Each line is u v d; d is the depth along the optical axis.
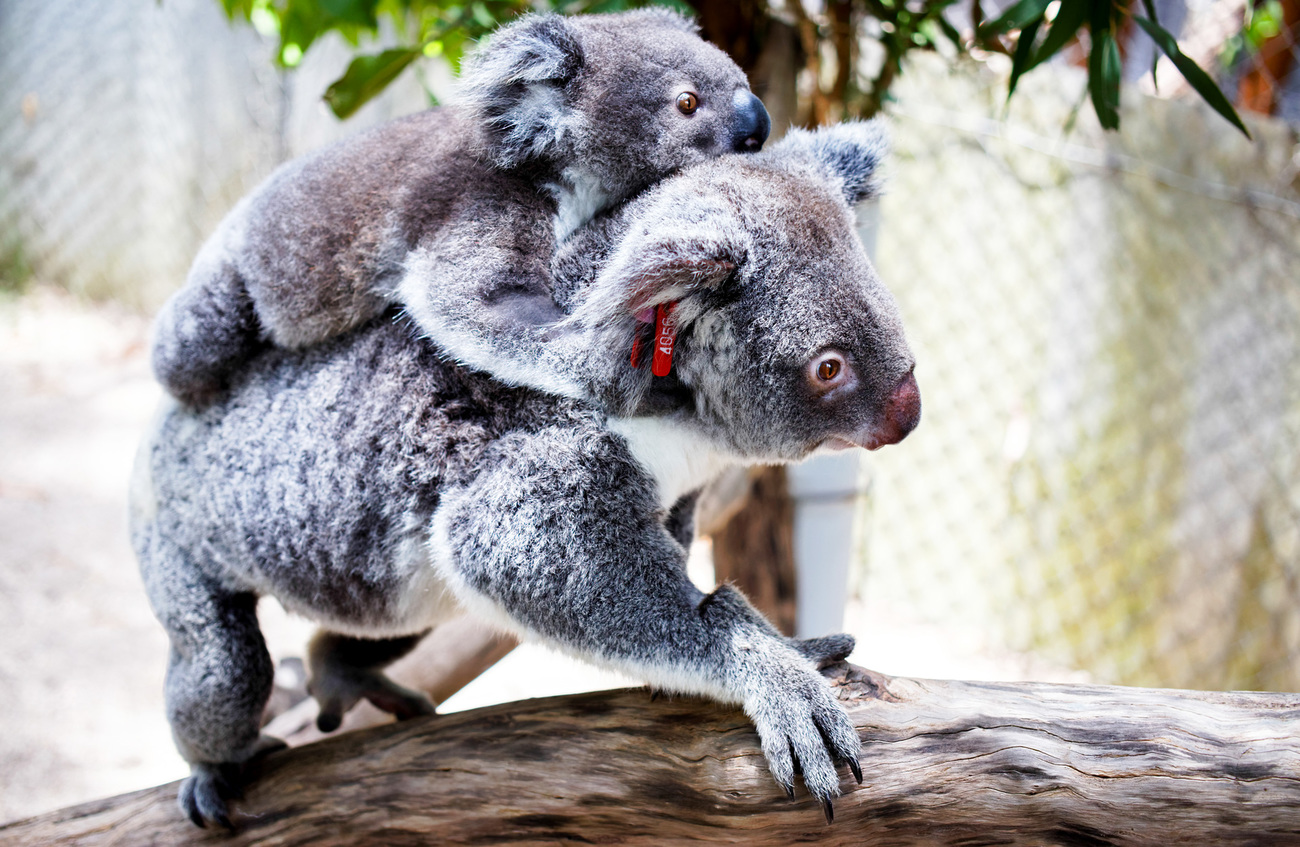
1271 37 6.18
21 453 8.19
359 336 2.60
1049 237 6.80
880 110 4.46
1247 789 2.04
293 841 2.57
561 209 2.69
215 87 11.09
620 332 2.27
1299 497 6.12
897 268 7.23
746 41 4.20
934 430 7.31
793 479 4.62
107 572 6.98
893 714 2.18
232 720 2.77
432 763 2.47
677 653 2.20
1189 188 6.14
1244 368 6.26
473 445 2.43
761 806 2.17
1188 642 6.46
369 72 3.77
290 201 2.69
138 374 9.79
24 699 5.69
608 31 3.03
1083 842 2.10
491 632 3.72
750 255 2.29
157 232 11.45
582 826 2.36
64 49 11.68
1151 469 6.59
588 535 2.29
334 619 2.75
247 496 2.66
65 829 2.74
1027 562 7.05
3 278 11.73
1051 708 2.17
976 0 3.85
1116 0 2.98
